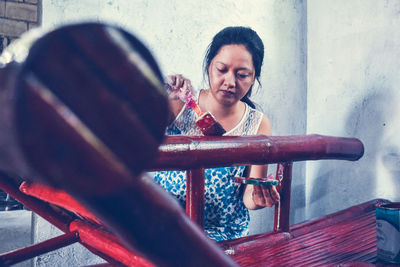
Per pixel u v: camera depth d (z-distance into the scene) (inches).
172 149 23.5
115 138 3.9
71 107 3.7
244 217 62.2
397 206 35.5
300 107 105.4
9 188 27.3
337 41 93.7
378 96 82.4
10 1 145.6
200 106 64.5
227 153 26.3
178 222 5.7
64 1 78.1
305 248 37.5
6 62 3.6
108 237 23.3
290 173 42.2
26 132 3.4
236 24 98.2
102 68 3.9
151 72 4.2
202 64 94.0
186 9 91.4
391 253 32.6
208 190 57.7
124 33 4.2
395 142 78.4
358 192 86.9
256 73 63.4
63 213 29.4
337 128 94.1
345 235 42.7
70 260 81.5
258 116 66.5
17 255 23.9
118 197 4.6
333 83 95.3
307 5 104.0
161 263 5.7
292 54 105.0
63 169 3.6
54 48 3.7
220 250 6.4
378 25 82.3
